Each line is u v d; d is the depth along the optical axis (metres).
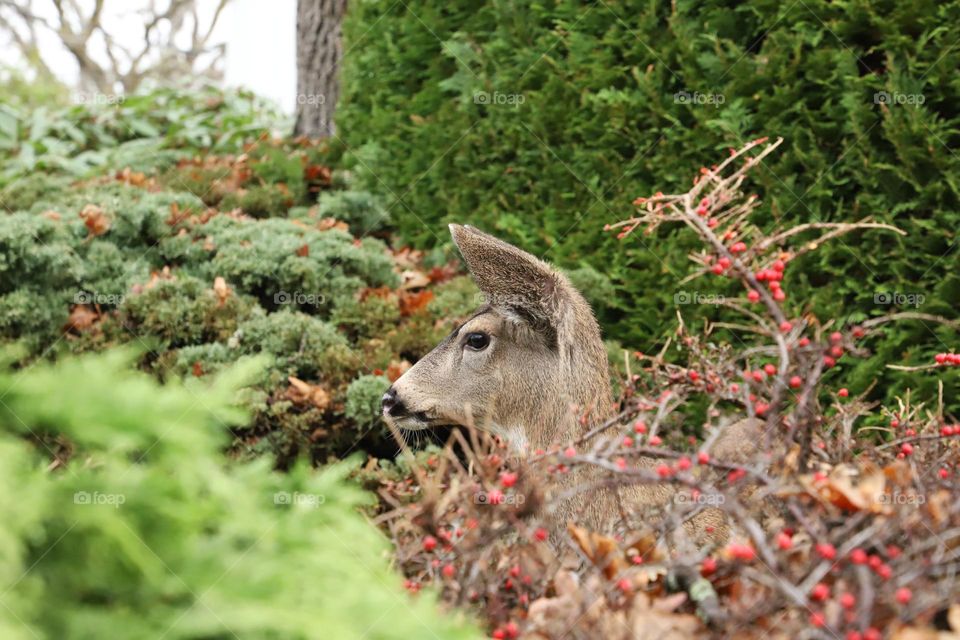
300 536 1.47
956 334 4.87
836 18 5.22
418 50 7.90
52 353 5.79
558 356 3.71
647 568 2.11
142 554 1.33
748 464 2.26
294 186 8.50
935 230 4.88
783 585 1.83
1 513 1.24
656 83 5.91
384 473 4.69
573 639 1.95
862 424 4.85
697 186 2.77
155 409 1.35
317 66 10.38
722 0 5.71
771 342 5.12
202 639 1.41
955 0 4.79
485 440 2.70
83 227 6.56
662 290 5.81
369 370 5.56
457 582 2.17
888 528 1.97
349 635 1.35
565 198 6.42
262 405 5.11
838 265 5.23
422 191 7.74
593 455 2.30
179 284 6.04
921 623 1.86
